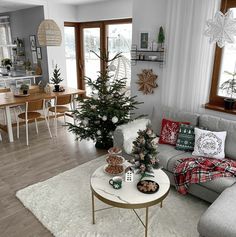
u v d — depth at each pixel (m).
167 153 3.03
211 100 3.65
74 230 2.34
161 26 3.82
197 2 3.28
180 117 3.41
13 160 3.71
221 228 1.84
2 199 2.80
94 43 6.81
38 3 5.93
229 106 3.36
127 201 2.08
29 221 2.47
